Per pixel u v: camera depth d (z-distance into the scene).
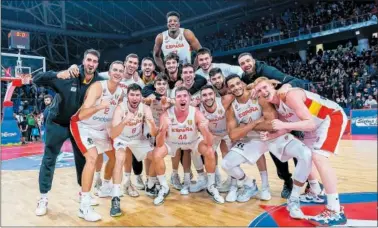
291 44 16.55
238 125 3.39
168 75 3.81
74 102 3.08
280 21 17.23
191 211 3.10
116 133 3.14
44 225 2.81
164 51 4.56
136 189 3.98
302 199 3.28
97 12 20.09
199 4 19.41
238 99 3.30
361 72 12.88
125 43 22.44
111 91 3.18
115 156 3.42
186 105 3.30
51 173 3.18
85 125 3.14
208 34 20.47
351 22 13.80
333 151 2.75
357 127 9.85
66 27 21.22
